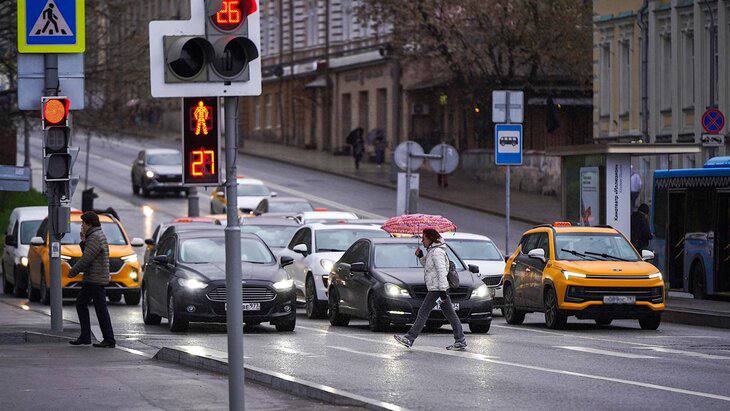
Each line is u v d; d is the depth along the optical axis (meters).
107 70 119.69
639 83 129.62
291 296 58.09
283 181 171.88
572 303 59.75
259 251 61.44
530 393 35.75
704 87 115.88
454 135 174.38
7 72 115.31
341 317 63.25
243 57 27.41
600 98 138.25
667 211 77.75
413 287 57.94
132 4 121.56
